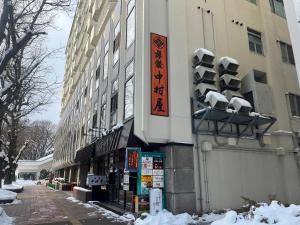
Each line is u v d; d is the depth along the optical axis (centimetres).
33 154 7475
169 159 1118
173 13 1281
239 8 1609
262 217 743
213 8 1487
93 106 2212
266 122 1334
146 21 1208
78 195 1941
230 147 1274
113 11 1869
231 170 1246
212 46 1409
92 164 2053
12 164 2850
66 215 1209
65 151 3634
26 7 1130
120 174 1457
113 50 1784
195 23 1392
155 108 1128
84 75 2856
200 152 1189
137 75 1159
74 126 3122
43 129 7438
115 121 1541
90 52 2569
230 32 1509
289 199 1349
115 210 1274
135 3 1338
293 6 956
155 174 1120
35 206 1541
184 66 1239
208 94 1172
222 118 1240
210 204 1141
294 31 955
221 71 1360
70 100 3794
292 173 1412
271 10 1753
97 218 1123
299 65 920
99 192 1734
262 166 1349
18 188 2608
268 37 1633
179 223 951
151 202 1041
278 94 1529
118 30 1681
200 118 1230
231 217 797
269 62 1577
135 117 1104
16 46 1013
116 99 1570
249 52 1551
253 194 1271
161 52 1202
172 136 1121
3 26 992
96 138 1809
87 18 2830
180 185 1086
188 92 1217
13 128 2575
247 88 1378
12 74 1342
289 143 1463
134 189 1209
